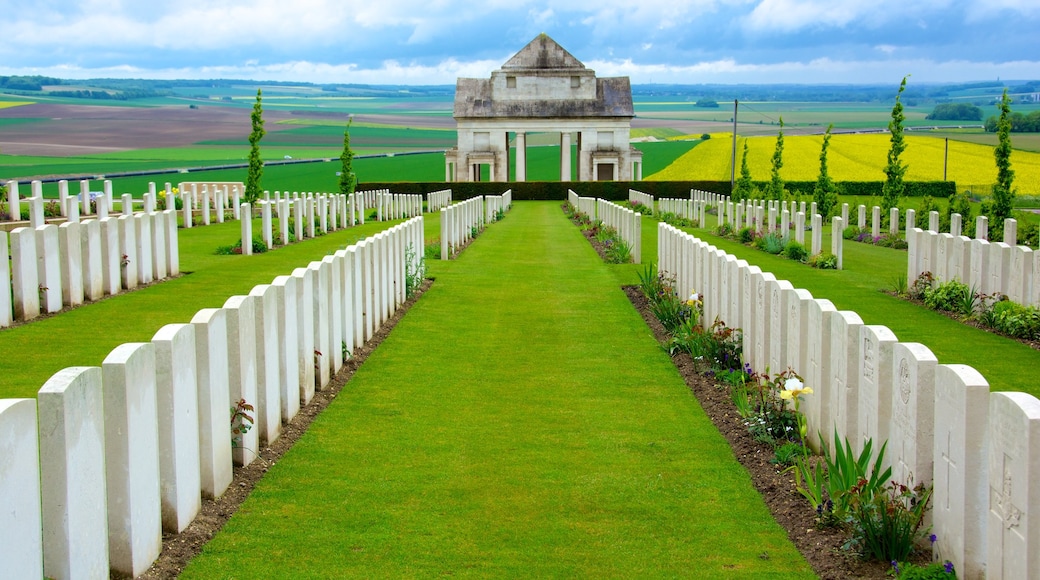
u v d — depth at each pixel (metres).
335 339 11.30
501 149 87.50
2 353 11.80
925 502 6.27
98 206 25.88
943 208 42.22
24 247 13.95
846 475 6.74
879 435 7.02
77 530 5.28
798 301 8.79
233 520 7.02
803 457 8.06
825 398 8.19
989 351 13.29
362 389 10.83
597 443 8.98
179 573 6.15
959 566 5.83
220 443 7.44
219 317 7.38
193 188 45.94
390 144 153.12
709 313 13.40
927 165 85.44
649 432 9.34
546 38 87.62
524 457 8.56
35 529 4.92
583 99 87.50
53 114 182.62
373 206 50.50
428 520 7.11
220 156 117.50
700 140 145.12
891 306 17.25
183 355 6.69
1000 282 15.70
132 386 5.85
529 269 22.50
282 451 8.58
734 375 10.70
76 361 11.41
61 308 15.05
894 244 29.34
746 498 7.59
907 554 6.25
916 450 6.39
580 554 6.56
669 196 72.88
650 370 11.94
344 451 8.63
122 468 5.82
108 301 15.92
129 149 127.19
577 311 16.31
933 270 18.28
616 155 86.88
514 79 87.56
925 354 6.39
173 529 6.62
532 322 15.23
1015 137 129.00
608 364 12.27
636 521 7.14
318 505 7.35
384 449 8.72
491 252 26.94
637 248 24.14
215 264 21.44
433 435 9.16
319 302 10.49
